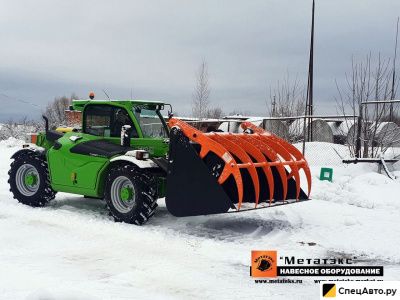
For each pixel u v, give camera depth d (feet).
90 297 12.00
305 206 27.78
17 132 82.02
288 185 23.67
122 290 13.39
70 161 23.98
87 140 24.18
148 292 13.39
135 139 23.34
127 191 21.71
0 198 27.66
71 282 13.91
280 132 48.08
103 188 23.21
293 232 21.39
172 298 13.03
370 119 38.50
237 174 19.27
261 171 22.95
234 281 14.73
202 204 19.80
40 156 25.61
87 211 24.52
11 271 14.71
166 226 21.74
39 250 17.35
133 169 21.44
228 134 21.83
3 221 21.67
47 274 14.57
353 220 23.39
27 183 25.99
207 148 19.71
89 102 24.97
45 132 26.66
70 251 17.31
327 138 52.47
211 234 20.59
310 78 53.36
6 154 50.57
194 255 17.28
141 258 16.69
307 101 51.96
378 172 36.91
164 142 23.04
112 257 16.70
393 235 21.18
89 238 19.16
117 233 19.95
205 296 13.34
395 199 29.32
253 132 24.67
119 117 24.04
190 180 20.06
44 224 21.34
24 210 24.21
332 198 30.25
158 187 22.45
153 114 24.57
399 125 39.40
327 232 21.54
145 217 21.31
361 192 31.09
